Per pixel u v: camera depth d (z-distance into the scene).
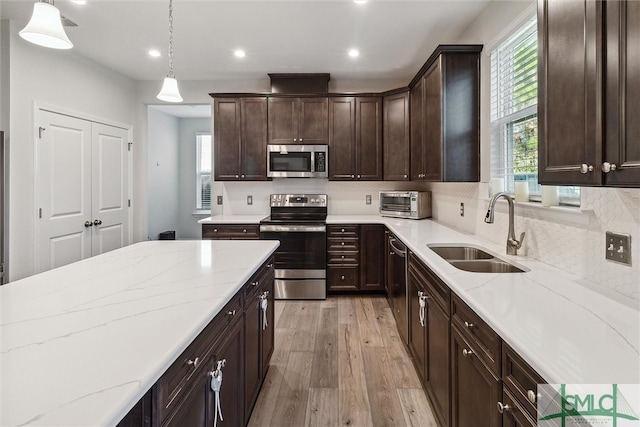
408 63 4.07
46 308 1.17
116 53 3.78
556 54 1.26
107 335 0.97
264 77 4.61
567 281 1.54
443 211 3.81
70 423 0.61
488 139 2.67
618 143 0.97
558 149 1.25
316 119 4.36
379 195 4.61
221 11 2.90
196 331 1.03
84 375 0.76
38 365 0.80
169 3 2.77
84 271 1.67
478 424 1.30
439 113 2.87
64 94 3.63
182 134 7.41
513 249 2.10
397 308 3.17
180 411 1.00
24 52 3.19
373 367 2.55
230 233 4.16
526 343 0.94
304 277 4.10
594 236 1.51
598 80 1.03
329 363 2.61
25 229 3.23
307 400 2.17
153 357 0.85
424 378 2.18
